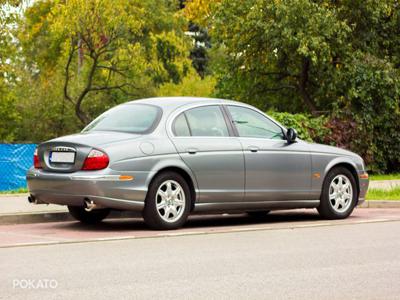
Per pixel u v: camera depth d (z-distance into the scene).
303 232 17.84
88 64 75.75
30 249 15.00
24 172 34.72
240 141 19.36
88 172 17.56
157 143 18.12
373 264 13.14
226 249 14.98
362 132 41.34
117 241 16.27
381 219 20.56
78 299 10.28
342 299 10.35
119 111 19.44
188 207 18.48
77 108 68.06
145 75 78.31
